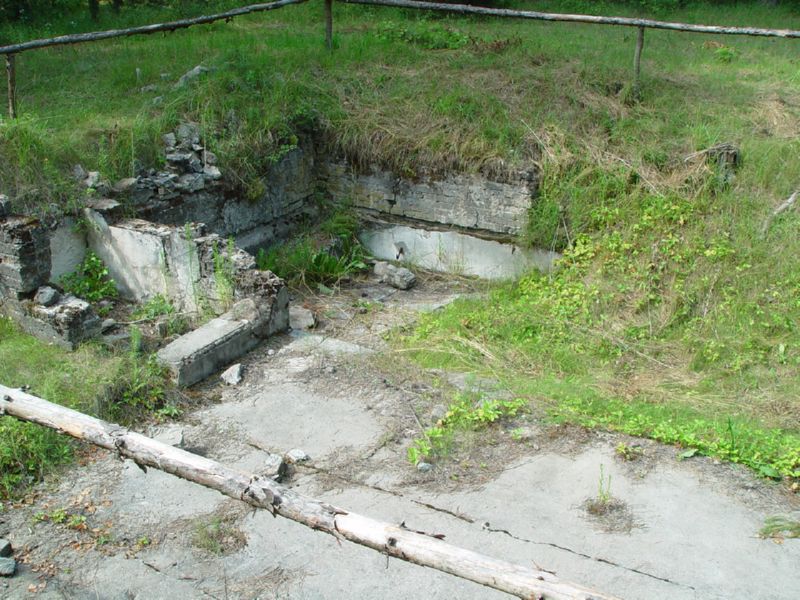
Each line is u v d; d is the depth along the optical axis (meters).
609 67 11.20
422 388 7.01
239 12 11.49
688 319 7.80
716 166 8.96
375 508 5.49
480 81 10.85
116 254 8.07
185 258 7.78
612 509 5.51
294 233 10.34
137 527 5.30
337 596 4.77
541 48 12.23
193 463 3.96
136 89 10.41
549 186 9.16
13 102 8.75
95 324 7.24
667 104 10.39
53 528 5.27
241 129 9.60
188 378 6.91
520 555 5.06
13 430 5.78
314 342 7.80
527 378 7.17
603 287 8.20
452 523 5.36
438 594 4.78
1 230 7.09
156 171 8.78
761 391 6.87
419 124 10.03
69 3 14.81
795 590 4.82
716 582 4.88
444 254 9.94
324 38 12.70
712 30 10.15
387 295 9.25
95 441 4.22
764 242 8.16
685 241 8.36
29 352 6.93
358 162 10.13
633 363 7.38
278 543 5.20
